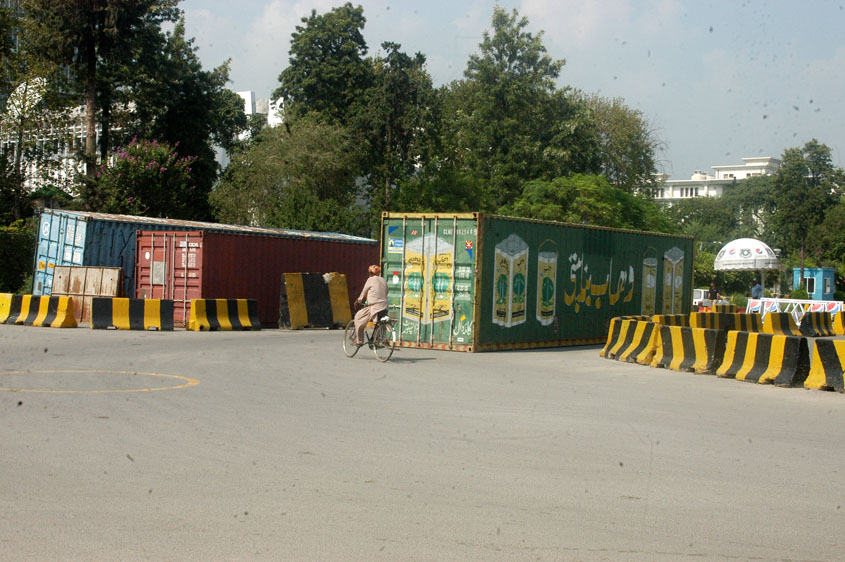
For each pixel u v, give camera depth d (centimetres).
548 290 2127
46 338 1873
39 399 988
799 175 7838
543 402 1119
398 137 5141
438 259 1933
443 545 502
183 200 4597
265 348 1781
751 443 862
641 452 795
